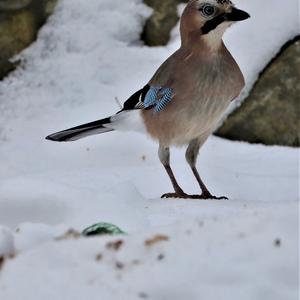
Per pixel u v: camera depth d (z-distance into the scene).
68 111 12.99
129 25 13.91
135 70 13.44
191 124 10.12
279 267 4.84
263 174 11.67
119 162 12.01
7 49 13.55
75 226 7.85
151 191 10.93
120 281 4.91
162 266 4.98
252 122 12.68
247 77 12.83
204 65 9.91
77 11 14.04
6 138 12.62
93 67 13.52
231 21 9.80
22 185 8.57
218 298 4.65
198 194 10.98
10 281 5.06
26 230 6.58
